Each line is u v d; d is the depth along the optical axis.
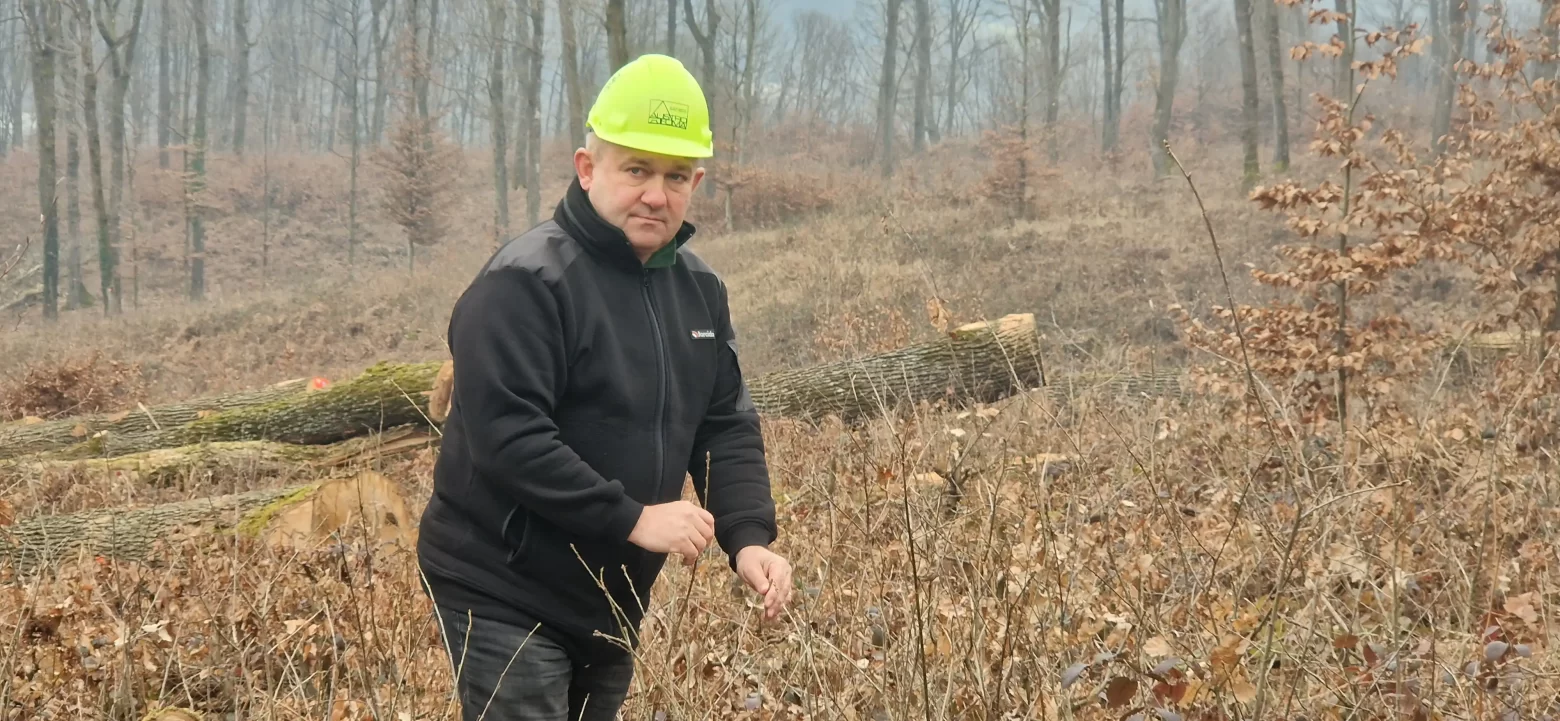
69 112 34.91
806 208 24.95
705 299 2.37
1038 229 18.50
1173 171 25.94
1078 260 16.22
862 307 15.12
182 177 34.31
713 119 34.72
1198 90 48.22
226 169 45.47
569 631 2.22
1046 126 28.17
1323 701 2.87
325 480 6.00
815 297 16.00
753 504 2.37
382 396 8.53
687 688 2.81
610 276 2.17
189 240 39.66
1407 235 5.98
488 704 2.19
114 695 3.46
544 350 2.07
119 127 35.56
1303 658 2.84
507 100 54.47
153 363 19.50
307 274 37.50
